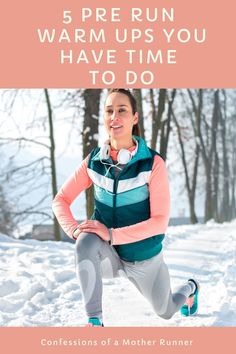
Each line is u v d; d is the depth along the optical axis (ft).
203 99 86.43
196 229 46.26
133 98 10.30
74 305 13.57
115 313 12.53
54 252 22.81
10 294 14.03
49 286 15.60
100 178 10.19
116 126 10.01
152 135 52.95
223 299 14.12
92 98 35.81
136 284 10.68
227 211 114.62
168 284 10.58
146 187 9.96
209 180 88.53
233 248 27.32
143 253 10.09
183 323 11.60
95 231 9.57
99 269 9.61
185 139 81.97
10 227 68.28
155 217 9.83
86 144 35.70
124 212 10.04
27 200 60.49
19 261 19.49
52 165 50.06
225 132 107.34
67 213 10.63
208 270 20.36
